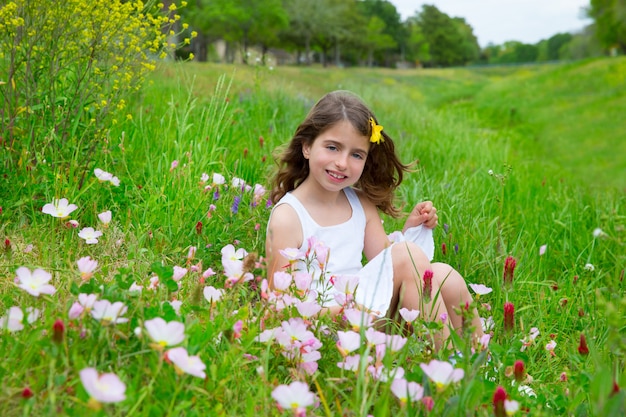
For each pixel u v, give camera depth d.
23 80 3.04
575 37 52.62
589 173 8.69
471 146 6.71
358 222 2.59
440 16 84.94
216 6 39.97
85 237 2.24
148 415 1.38
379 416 1.44
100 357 1.56
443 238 3.14
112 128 3.40
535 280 3.03
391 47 73.25
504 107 16.19
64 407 1.34
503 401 1.42
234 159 3.74
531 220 4.00
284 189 2.71
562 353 2.31
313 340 1.61
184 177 2.99
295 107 6.48
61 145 2.94
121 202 2.88
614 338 1.55
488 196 4.25
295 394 1.35
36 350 1.51
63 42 3.03
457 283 2.21
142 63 3.13
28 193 2.72
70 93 3.07
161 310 1.64
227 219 2.71
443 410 1.49
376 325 2.23
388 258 2.19
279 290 1.82
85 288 1.62
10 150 2.89
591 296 2.79
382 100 10.74
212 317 1.79
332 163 2.36
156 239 2.60
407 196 3.82
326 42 59.81
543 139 12.27
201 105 4.75
